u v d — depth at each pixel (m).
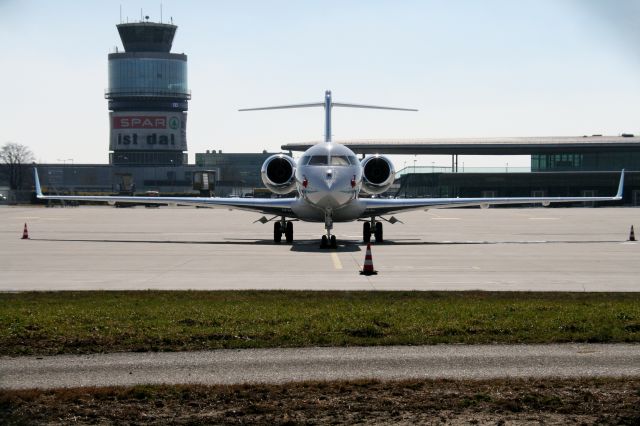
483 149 138.62
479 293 23.53
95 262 33.28
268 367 14.82
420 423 11.78
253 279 27.31
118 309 20.36
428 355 15.65
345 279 27.23
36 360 15.38
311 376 14.18
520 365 14.82
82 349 16.19
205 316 19.28
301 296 22.98
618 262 32.94
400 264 32.16
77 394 13.03
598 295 23.09
